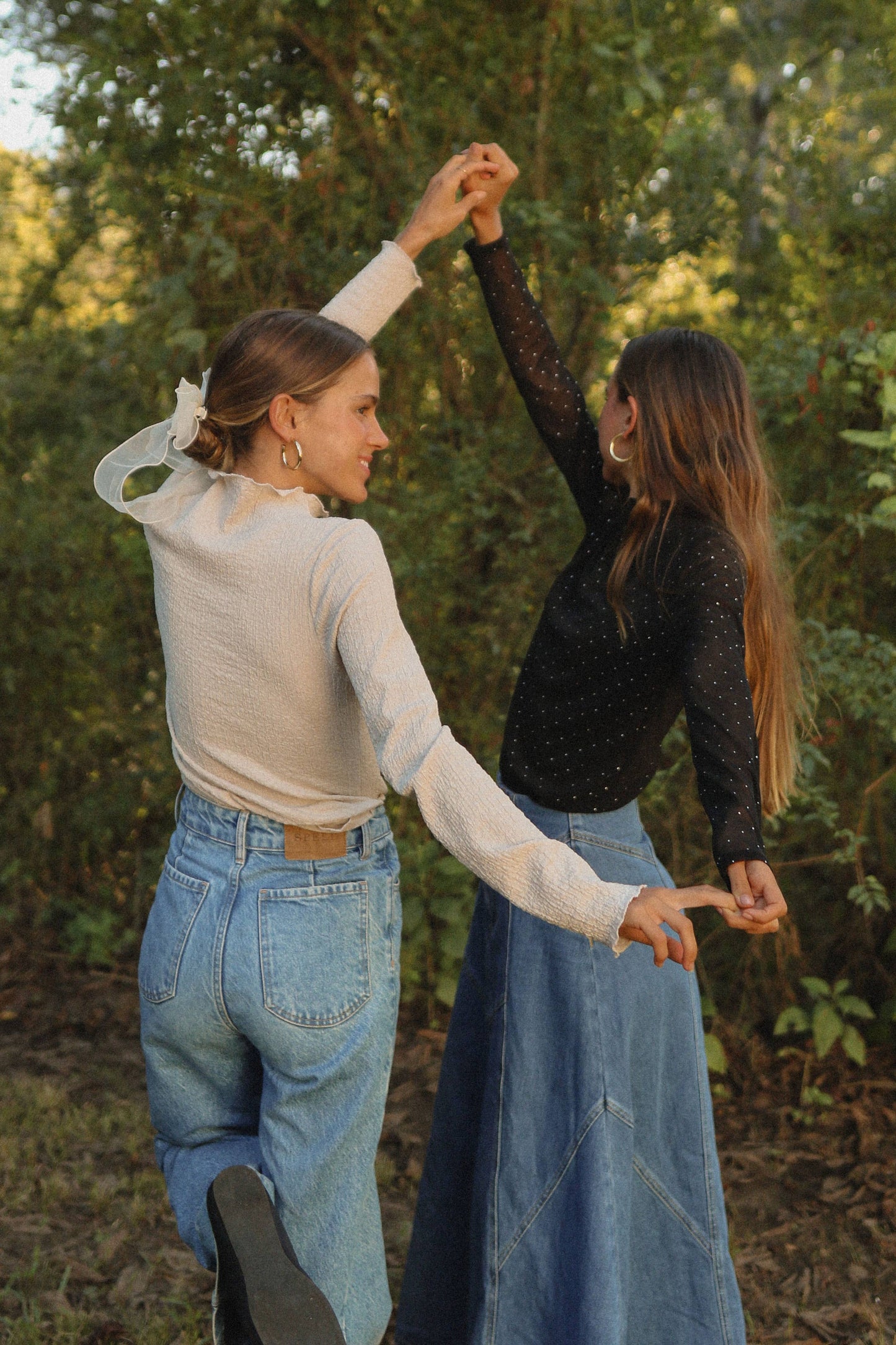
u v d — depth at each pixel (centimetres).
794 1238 275
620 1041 175
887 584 351
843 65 365
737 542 172
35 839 446
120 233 415
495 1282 178
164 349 380
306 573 150
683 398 176
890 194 350
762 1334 239
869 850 371
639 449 177
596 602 178
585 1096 174
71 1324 233
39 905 451
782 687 186
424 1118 324
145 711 430
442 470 366
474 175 206
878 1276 259
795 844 370
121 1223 271
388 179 350
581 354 360
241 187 336
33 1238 265
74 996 400
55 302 442
